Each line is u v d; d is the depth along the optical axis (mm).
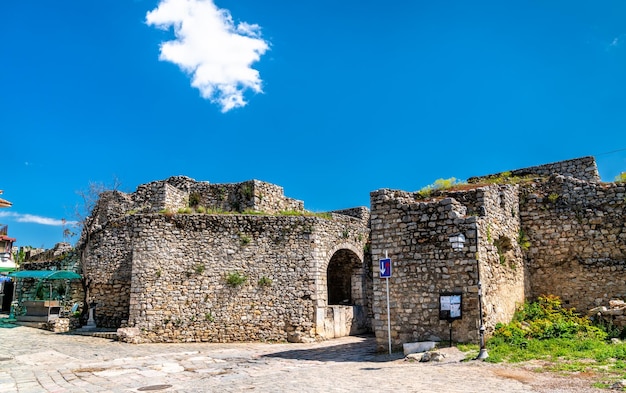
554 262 18297
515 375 10117
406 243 15438
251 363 14719
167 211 24234
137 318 21359
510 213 18172
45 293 28109
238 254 22656
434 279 14703
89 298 25062
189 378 12273
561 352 12094
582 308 17469
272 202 29156
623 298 16781
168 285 21906
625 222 17203
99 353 17062
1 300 35625
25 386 11508
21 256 44531
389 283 15523
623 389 8266
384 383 10125
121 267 24641
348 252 26078
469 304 13945
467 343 13758
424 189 18297
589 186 18188
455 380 9945
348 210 31469
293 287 22500
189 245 22484
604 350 11914
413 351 13961
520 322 16047
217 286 22188
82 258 26828
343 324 23938
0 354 16562
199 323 21672
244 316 21984
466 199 16109
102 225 25953
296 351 17594
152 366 14273
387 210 16031
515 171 22953
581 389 8555
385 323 15375
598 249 17562
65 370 13586
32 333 22531
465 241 14336
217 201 29094
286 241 23031
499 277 15609
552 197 18703
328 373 12031
